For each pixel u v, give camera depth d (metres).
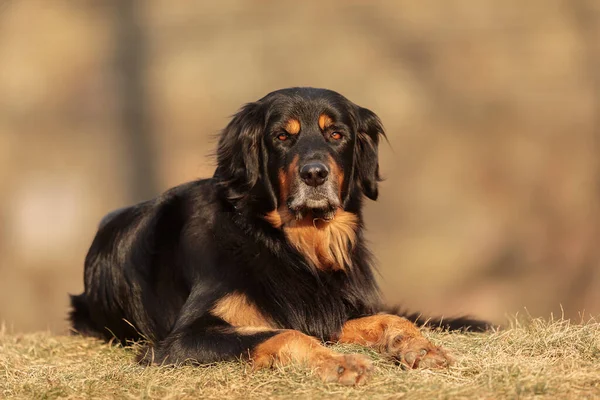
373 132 6.71
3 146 23.83
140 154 24.06
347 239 6.47
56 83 25.39
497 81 24.27
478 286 17.05
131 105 25.06
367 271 6.63
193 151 23.59
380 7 26.66
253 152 6.34
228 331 5.77
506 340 6.04
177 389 5.30
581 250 17.59
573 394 4.97
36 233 21.28
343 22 26.69
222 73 25.62
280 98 6.33
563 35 24.80
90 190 22.97
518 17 25.59
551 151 21.56
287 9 27.30
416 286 17.22
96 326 7.45
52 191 22.67
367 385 5.18
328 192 6.14
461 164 21.75
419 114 23.69
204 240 6.36
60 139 24.22
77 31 26.33
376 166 6.72
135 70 25.80
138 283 6.85
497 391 4.99
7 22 26.50
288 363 5.41
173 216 6.79
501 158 21.62
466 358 5.55
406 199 20.66
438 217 19.81
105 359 6.46
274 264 6.20
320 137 6.26
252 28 26.97
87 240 21.30
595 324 6.18
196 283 6.27
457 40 25.48
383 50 25.81
